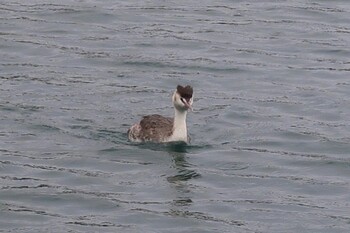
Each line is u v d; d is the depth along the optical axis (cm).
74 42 3394
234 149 2620
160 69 3189
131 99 2942
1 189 2359
